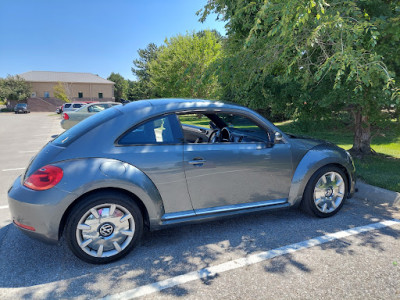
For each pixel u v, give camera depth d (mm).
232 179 3125
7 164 7191
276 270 2549
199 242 3068
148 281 2414
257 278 2438
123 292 2279
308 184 3508
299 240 3086
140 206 2879
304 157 3482
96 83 53719
